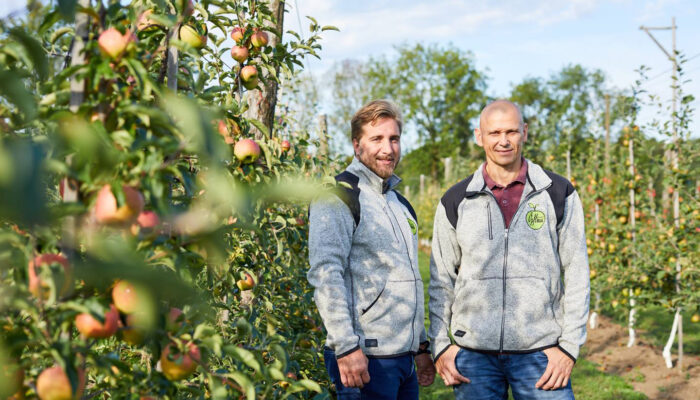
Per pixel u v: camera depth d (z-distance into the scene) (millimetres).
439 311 2592
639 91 6238
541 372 2357
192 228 934
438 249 2646
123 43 1024
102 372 1237
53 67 1103
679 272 5688
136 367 1269
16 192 466
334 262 2031
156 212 1054
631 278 5992
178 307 1208
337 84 42531
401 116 2285
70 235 931
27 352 1129
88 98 1041
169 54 1356
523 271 2412
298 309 3252
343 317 1993
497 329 2404
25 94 747
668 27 5895
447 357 2506
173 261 1071
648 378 5469
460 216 2535
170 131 1064
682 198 6082
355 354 1977
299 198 679
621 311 8016
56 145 855
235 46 2174
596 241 6758
